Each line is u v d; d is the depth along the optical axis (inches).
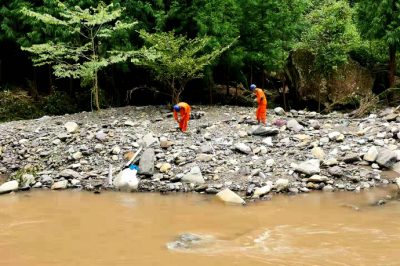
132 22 759.7
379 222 347.3
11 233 335.9
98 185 466.6
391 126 559.5
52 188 465.4
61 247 307.0
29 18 820.6
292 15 839.7
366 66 951.0
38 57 826.2
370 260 276.1
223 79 948.0
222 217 367.9
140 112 740.7
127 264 276.4
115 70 867.4
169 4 818.2
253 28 813.9
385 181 448.8
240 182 450.9
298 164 477.1
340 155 493.0
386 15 847.7
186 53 707.4
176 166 488.1
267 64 828.0
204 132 578.6
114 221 361.4
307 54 882.8
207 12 772.6
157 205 404.2
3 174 516.4
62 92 901.8
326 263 272.1
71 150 541.3
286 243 307.4
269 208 389.4
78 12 699.4
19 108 845.8
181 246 304.7
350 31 898.7
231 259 280.4
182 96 892.0
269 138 539.8
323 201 404.5
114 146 539.5
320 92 869.8
